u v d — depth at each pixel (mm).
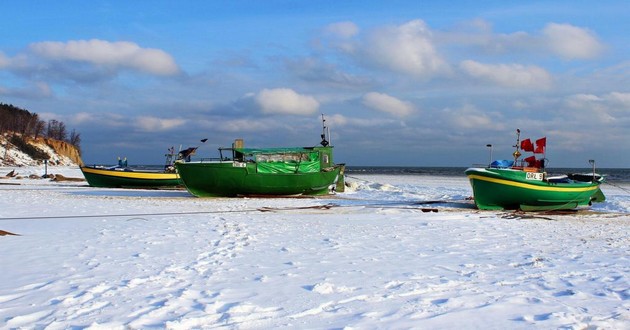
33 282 6633
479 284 6980
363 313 5473
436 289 6660
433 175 79562
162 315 5246
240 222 14297
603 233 13320
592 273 7840
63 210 17109
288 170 27391
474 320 5281
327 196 28375
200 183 25719
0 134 97188
